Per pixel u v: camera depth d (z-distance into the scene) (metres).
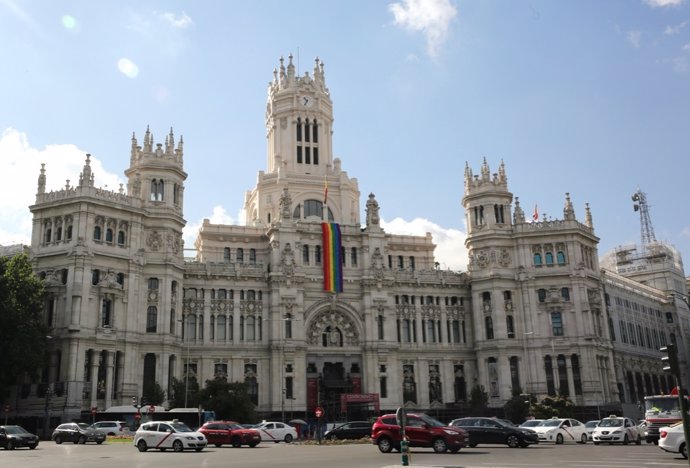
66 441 78.00
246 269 124.75
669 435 46.09
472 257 135.25
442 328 133.75
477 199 136.12
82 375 99.50
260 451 59.56
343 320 127.88
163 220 114.81
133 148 120.19
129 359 105.75
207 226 131.25
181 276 117.06
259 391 119.88
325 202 135.62
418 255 147.62
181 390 103.00
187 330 119.25
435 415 122.75
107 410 96.12
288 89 147.88
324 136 147.88
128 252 109.94
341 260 128.75
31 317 96.06
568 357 125.56
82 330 100.69
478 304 132.25
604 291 142.12
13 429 66.62
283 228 126.56
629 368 147.88
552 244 132.00
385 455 50.88
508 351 127.00
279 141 146.12
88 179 107.25
